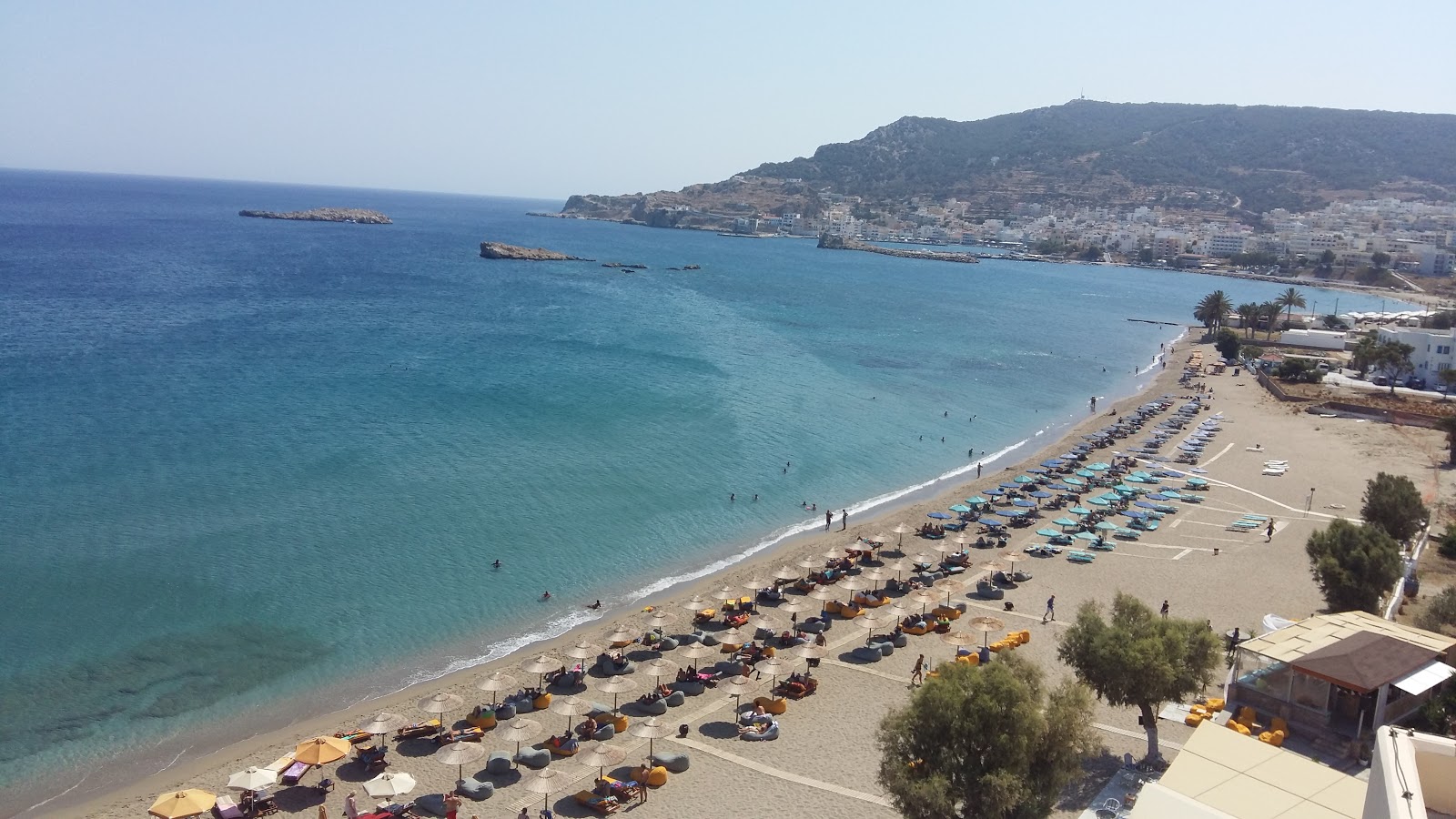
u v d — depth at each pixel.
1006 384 138.38
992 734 30.41
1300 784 28.33
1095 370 155.00
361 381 109.50
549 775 34.44
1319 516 75.44
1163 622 38.47
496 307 189.12
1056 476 86.31
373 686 45.59
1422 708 36.47
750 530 70.44
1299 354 169.75
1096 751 36.06
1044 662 47.28
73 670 45.59
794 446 94.94
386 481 74.62
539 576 59.44
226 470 74.81
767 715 41.41
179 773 38.16
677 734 40.38
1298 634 39.66
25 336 125.88
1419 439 103.06
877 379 134.38
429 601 55.09
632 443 90.50
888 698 44.12
